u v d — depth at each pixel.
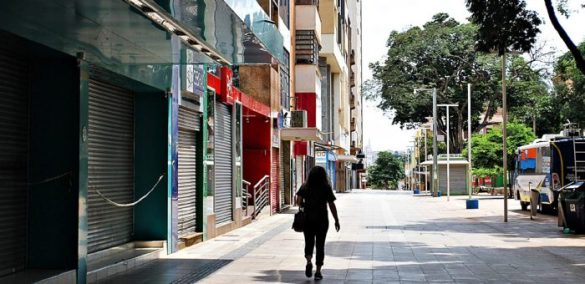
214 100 18.05
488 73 59.41
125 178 13.17
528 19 16.88
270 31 13.19
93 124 11.58
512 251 14.79
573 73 35.78
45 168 9.88
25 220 9.77
